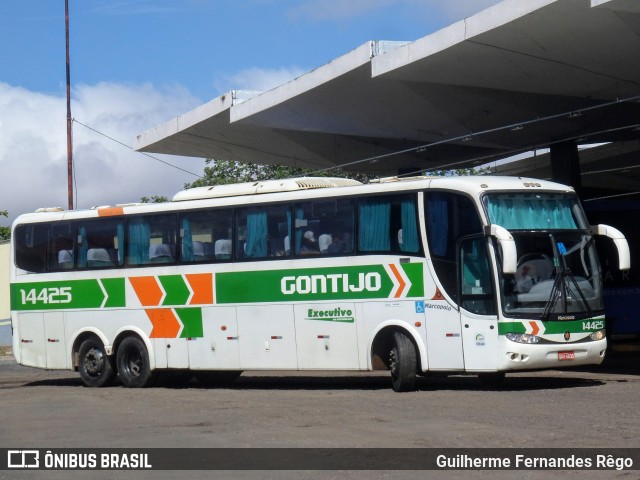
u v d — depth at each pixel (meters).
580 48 22.80
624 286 25.33
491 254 15.88
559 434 11.23
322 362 17.75
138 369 20.27
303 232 18.14
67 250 21.36
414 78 26.14
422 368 16.62
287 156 38.38
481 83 26.31
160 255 19.97
